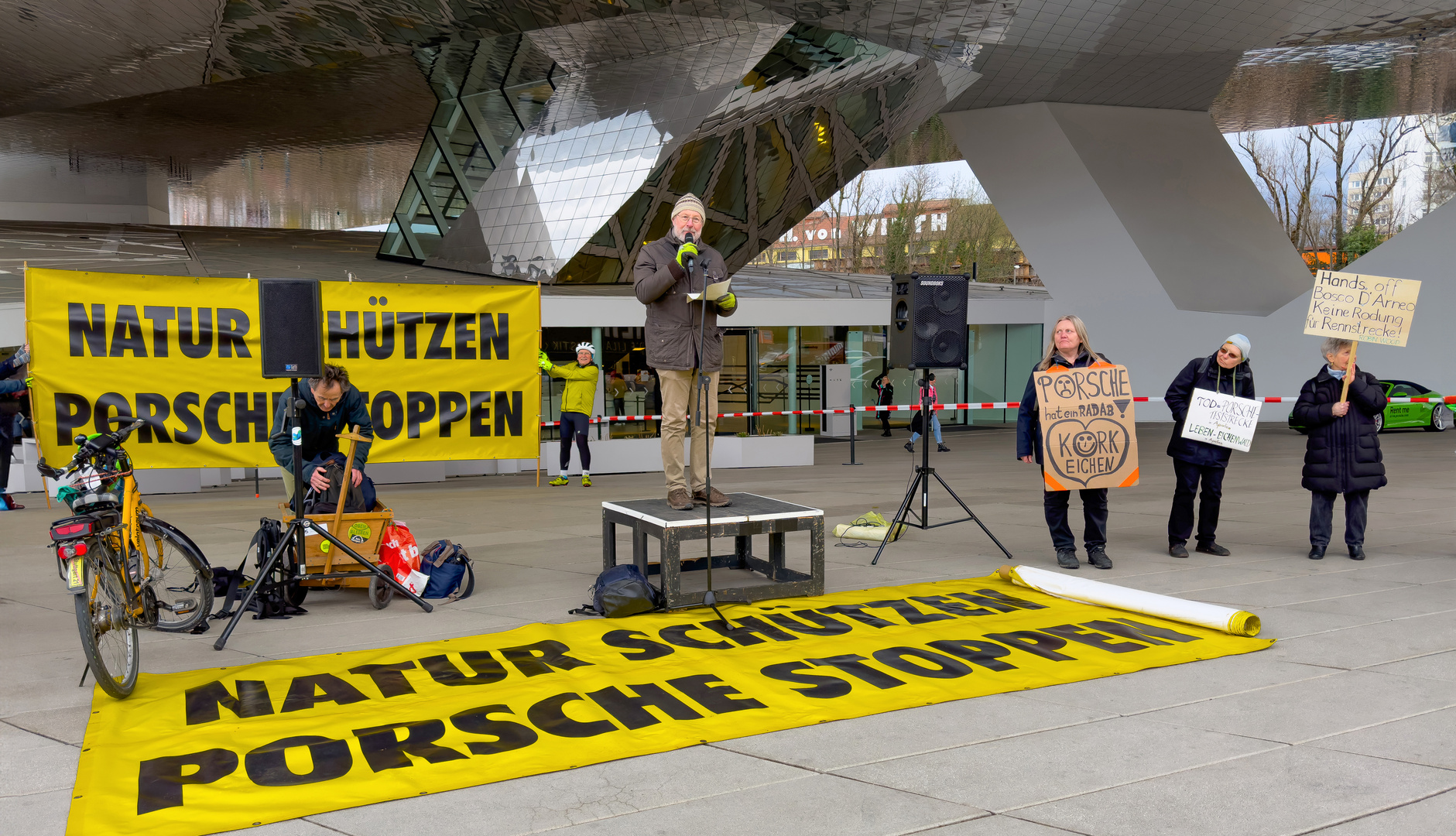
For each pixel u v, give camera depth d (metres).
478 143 23.12
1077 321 6.86
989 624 5.19
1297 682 4.21
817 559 5.85
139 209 40.88
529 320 11.84
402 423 11.52
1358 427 6.86
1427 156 40.12
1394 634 4.96
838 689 4.12
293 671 4.45
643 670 4.40
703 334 5.61
